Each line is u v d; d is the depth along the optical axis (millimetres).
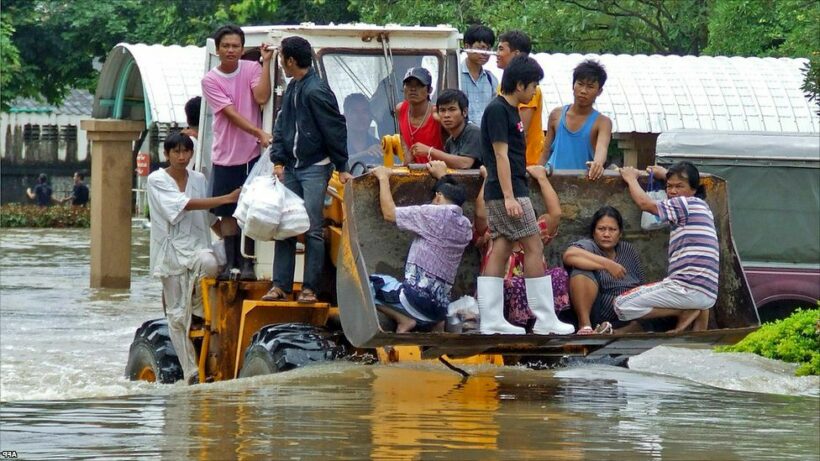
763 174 51031
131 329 55469
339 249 29438
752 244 50906
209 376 35719
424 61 35781
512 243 29469
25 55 121375
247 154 35094
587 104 33500
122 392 32125
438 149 33469
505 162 28719
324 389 27812
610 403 27172
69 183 159750
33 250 102250
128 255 74875
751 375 35250
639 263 32344
